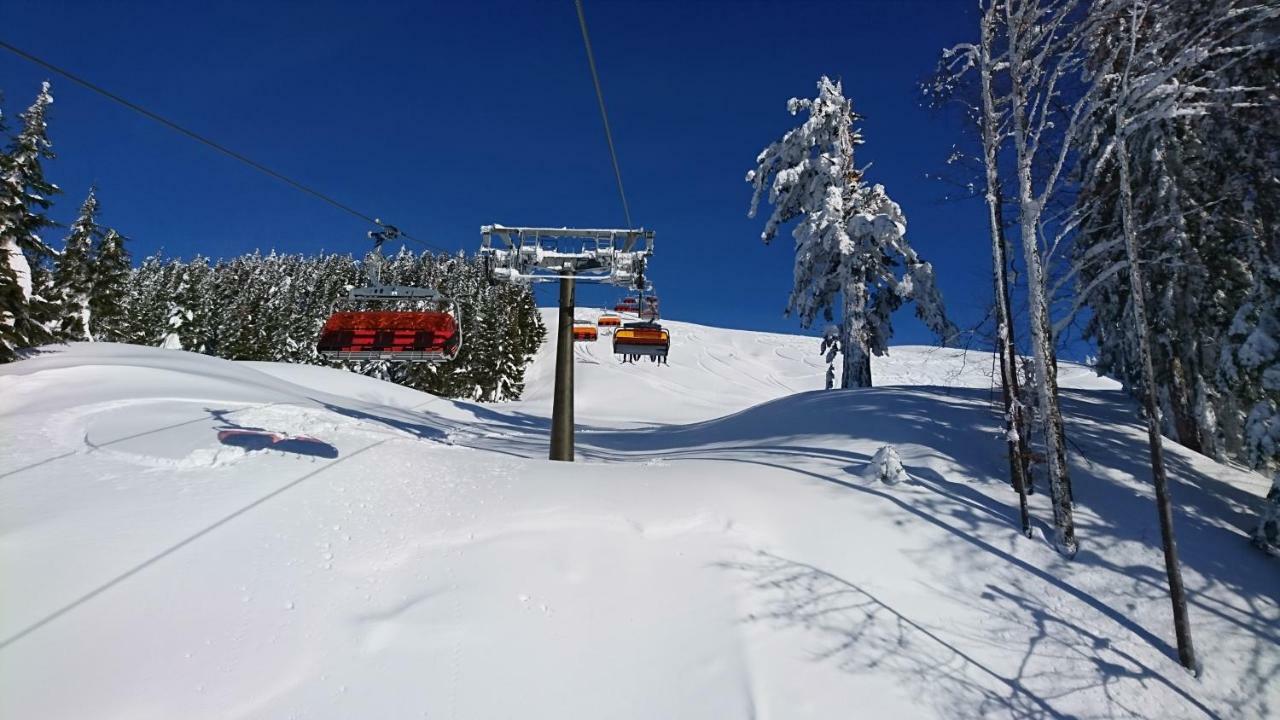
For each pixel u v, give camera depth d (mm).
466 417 26656
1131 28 7656
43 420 10328
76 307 34406
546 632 5898
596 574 6859
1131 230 7352
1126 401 14727
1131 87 7848
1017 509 8867
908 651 6328
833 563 7574
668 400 52781
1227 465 10945
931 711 5645
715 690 5488
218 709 4543
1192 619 6965
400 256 87750
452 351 12500
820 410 15586
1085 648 6594
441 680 5160
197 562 6004
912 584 7344
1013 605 7129
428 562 6672
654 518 8117
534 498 8469
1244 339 10406
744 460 11477
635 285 15469
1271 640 6699
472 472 9555
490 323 54156
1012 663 6348
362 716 4715
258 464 8711
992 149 8781
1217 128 11008
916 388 17328
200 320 58469
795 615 6598
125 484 7551
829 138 23578
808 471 10219
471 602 6102
